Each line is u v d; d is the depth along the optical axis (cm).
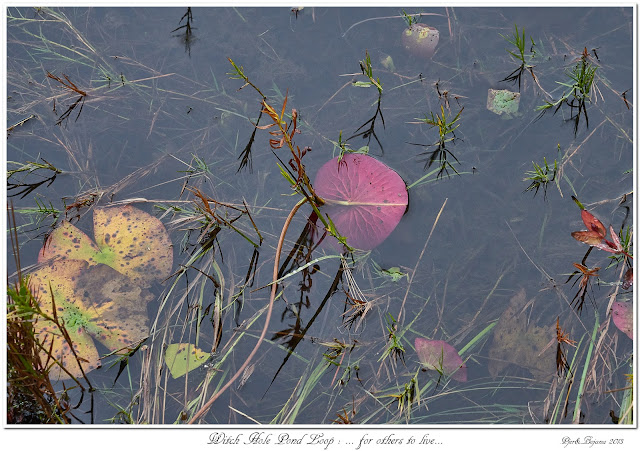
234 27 222
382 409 149
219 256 173
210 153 195
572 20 216
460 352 156
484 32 216
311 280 169
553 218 176
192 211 181
